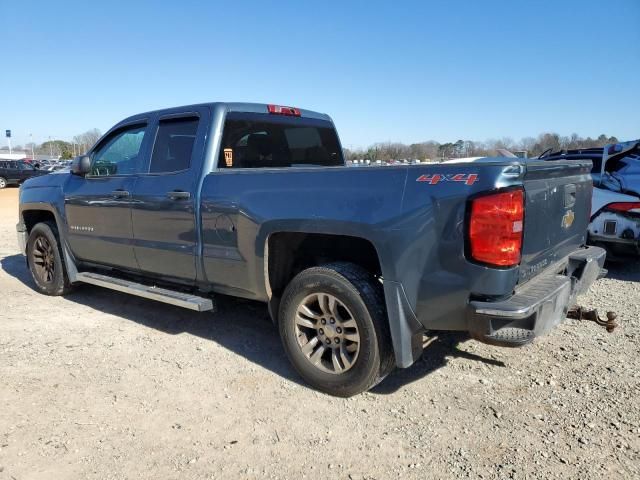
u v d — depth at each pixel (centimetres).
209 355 438
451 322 317
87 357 434
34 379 390
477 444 306
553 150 938
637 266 770
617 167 725
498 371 403
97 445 305
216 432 320
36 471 280
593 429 320
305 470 284
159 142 476
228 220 403
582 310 393
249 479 276
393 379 392
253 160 470
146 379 392
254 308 562
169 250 454
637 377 388
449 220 302
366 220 328
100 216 524
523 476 276
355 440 312
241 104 462
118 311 562
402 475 279
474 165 303
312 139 540
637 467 283
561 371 400
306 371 375
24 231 657
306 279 364
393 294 326
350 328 354
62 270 603
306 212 355
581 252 418
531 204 314
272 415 340
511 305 295
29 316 546
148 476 278
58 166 3762
